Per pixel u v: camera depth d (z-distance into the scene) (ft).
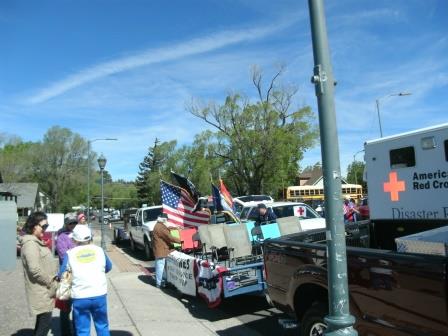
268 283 19.40
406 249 13.30
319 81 11.51
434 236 13.78
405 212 27.94
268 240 19.61
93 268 17.79
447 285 11.62
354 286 14.30
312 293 17.92
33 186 222.28
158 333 22.80
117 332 22.91
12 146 299.99
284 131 155.84
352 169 258.37
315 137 156.56
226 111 157.48
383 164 29.19
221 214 46.83
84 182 279.28
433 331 12.04
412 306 12.56
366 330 13.93
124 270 44.19
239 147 155.02
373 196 30.04
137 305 28.58
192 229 38.29
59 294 17.69
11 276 41.27
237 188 164.76
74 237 18.16
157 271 34.78
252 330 23.81
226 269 26.02
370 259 13.82
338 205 11.48
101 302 17.84
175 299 31.12
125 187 429.79
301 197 151.53
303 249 17.20
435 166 26.17
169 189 40.96
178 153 201.77
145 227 56.29
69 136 279.28
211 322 25.41
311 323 16.92
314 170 300.40
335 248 11.48
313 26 11.63
